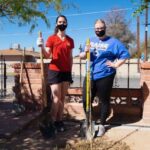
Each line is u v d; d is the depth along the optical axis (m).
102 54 3.21
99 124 3.35
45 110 3.44
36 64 3.97
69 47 3.24
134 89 3.76
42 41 3.16
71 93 3.94
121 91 3.79
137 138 3.12
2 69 7.90
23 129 3.40
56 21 3.22
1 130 3.25
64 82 3.27
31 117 3.69
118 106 3.81
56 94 3.23
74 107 3.85
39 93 3.97
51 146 2.95
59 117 3.33
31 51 23.20
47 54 3.20
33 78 3.99
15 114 3.84
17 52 24.92
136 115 3.78
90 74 3.23
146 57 10.81
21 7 3.55
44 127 3.17
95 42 3.26
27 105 4.02
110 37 3.26
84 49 3.27
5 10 3.65
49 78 3.24
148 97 3.54
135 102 3.80
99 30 3.19
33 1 3.71
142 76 3.59
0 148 2.89
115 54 3.21
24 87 4.03
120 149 2.84
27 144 3.00
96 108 3.78
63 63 3.21
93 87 3.29
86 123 3.17
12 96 5.99
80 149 2.85
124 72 15.09
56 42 3.19
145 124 3.51
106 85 3.23
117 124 3.51
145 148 2.88
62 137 3.18
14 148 2.90
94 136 3.14
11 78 14.11
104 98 3.26
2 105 4.58
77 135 3.22
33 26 3.98
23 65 4.02
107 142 3.01
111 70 3.23
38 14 3.73
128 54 3.20
